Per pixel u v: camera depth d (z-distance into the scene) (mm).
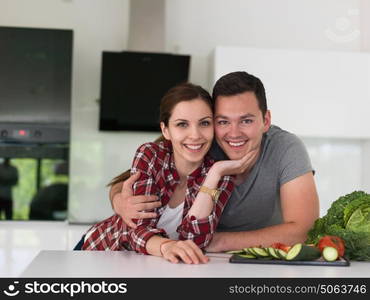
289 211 2094
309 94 4148
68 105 4016
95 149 4359
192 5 4395
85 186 4355
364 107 4184
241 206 2160
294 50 4129
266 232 2002
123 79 4117
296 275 1479
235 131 1943
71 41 4012
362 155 4625
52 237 3844
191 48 4395
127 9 4352
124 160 4375
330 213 1888
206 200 1884
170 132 1898
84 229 3869
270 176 2141
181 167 1971
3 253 3812
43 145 4047
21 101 3994
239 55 4086
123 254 1822
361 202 1810
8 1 4266
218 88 1957
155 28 4152
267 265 1639
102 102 4148
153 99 4160
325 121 4160
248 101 1937
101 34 4340
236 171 1968
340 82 4168
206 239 1864
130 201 1899
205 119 1867
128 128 4207
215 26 4410
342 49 4496
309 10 4480
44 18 4297
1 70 3986
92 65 4344
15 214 4059
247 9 4434
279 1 4453
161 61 4098
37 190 4062
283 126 4133
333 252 1649
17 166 4047
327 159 4605
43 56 4008
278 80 4117
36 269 1545
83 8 4328
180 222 1996
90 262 1663
